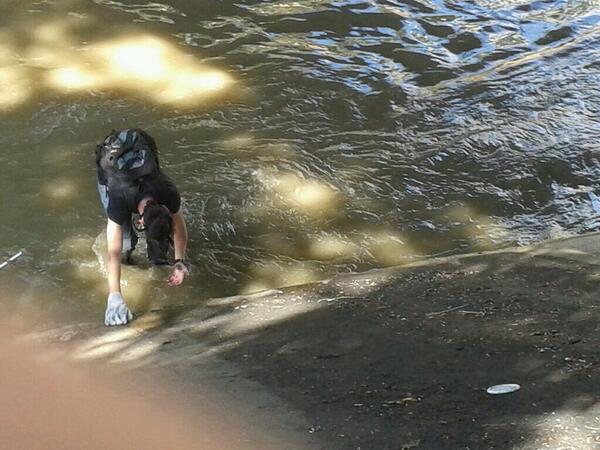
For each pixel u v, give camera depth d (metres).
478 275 6.96
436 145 9.12
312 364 5.51
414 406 4.80
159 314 6.67
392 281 6.96
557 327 5.85
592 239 7.74
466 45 10.77
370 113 9.57
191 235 7.84
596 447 4.16
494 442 4.30
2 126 9.14
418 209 8.32
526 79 10.17
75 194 8.26
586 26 11.23
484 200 8.45
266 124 9.33
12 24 10.88
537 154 9.01
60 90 9.66
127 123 9.24
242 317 6.47
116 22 11.00
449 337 5.80
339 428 4.59
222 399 5.04
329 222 8.10
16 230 7.83
